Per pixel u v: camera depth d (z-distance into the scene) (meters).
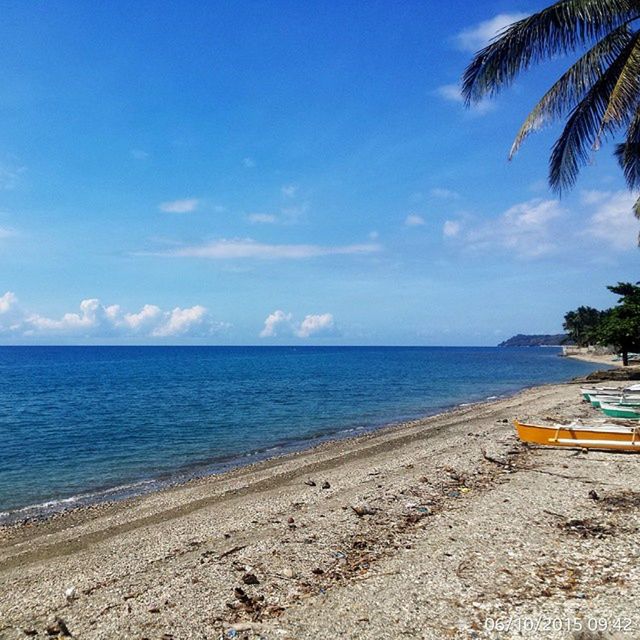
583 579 6.40
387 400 37.19
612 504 9.41
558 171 13.98
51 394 42.91
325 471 14.77
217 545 8.70
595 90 12.68
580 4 11.34
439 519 9.11
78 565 8.30
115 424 26.72
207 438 22.84
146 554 8.54
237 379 59.00
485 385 50.31
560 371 73.44
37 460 18.86
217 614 6.13
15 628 6.16
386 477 12.92
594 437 14.36
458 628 5.48
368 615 5.87
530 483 11.16
